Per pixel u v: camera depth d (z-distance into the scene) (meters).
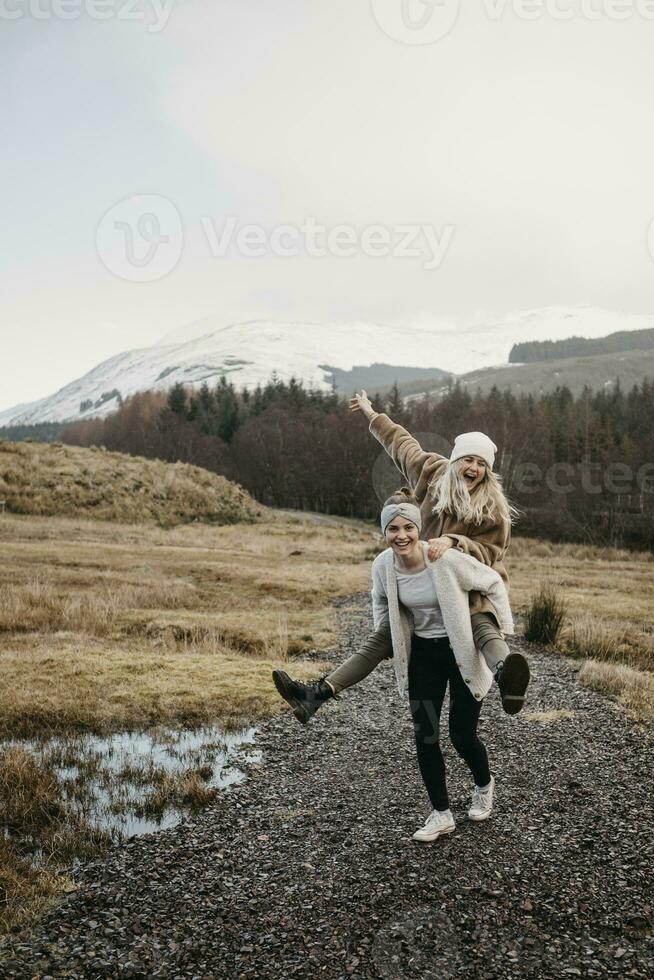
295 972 2.93
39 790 4.82
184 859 3.97
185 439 111.31
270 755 5.88
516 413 83.06
